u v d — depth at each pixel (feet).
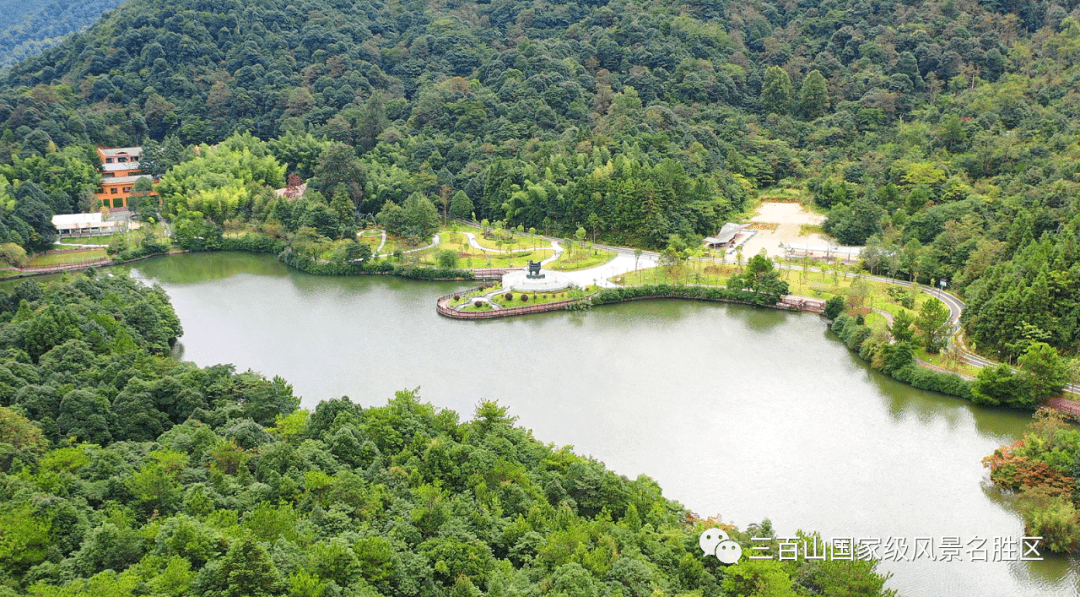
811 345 629.92
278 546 279.90
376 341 651.66
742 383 559.79
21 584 276.82
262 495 333.62
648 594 298.97
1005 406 512.22
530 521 341.21
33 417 411.95
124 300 634.84
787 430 491.72
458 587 285.23
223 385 461.78
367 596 267.59
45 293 631.15
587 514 374.22
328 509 328.70
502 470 374.63
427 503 340.80
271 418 449.89
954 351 557.33
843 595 304.30
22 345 512.22
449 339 654.94
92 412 409.90
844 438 481.05
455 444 393.09
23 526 286.87
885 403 526.16
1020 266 596.29
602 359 607.37
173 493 326.24
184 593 257.75
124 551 282.97
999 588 349.20
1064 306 548.31
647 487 396.78
